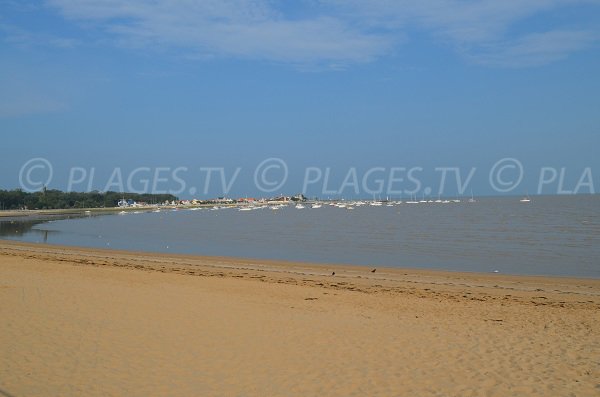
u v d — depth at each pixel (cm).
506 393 831
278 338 1151
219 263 3019
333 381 877
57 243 4791
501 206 16312
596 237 4747
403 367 957
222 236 5697
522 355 1041
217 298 1689
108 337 1120
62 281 1988
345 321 1352
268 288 1978
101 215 13862
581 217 8488
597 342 1153
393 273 2567
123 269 2567
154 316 1348
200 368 931
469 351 1068
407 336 1191
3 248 3950
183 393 807
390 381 880
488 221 7800
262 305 1573
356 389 841
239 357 1002
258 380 875
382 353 1046
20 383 827
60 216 12756
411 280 2306
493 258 3316
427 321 1376
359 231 6094
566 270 2738
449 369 948
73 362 941
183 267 2758
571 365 977
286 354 1028
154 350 1034
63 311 1370
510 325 1334
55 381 841
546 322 1379
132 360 965
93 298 1591
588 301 1770
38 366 912
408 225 7138
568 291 2005
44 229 7269
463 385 865
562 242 4322
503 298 1819
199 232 6462
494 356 1033
